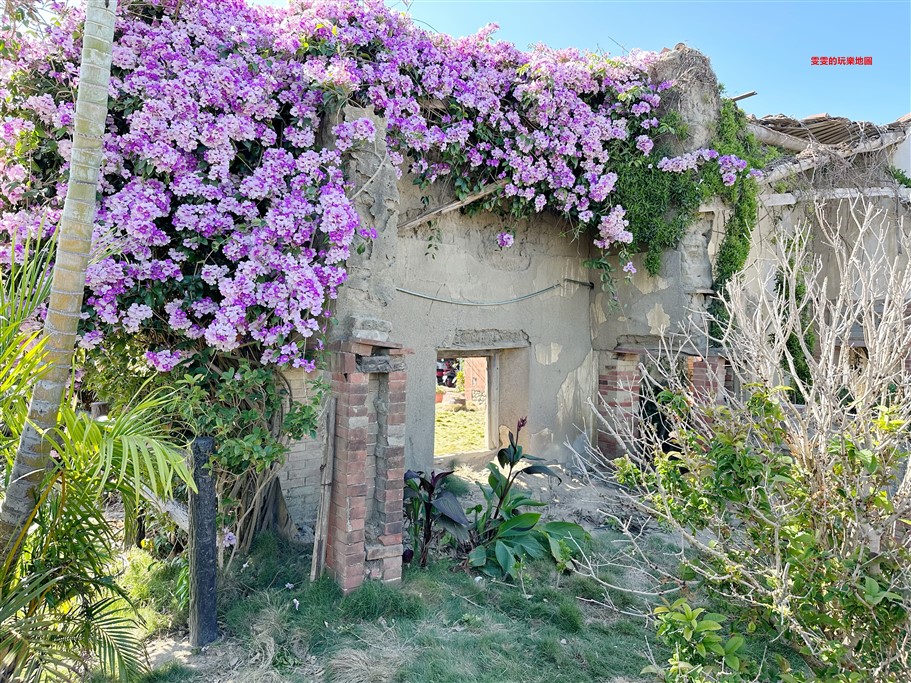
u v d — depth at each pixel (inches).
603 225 250.2
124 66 152.3
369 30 187.9
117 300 145.6
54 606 105.3
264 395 160.9
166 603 155.0
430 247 235.9
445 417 500.7
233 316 147.6
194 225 150.9
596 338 296.8
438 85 203.6
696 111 258.1
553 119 234.2
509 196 236.4
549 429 281.0
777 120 331.3
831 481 108.9
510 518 195.2
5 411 93.9
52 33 149.6
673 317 263.0
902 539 113.7
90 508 104.0
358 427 156.6
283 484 205.9
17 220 140.9
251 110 162.7
